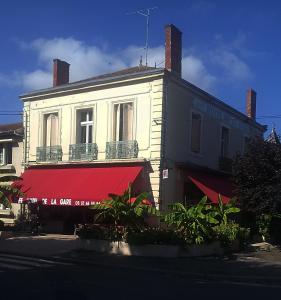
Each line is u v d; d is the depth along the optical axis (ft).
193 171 87.86
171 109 82.74
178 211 63.77
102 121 86.84
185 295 36.65
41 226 90.12
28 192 87.45
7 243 72.02
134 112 83.10
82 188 81.66
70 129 90.89
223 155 101.71
